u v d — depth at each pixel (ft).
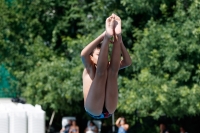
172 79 133.39
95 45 67.41
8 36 150.82
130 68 141.59
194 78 132.67
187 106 131.23
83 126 164.35
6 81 154.30
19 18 150.00
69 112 155.43
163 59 134.72
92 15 146.82
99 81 66.44
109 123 160.04
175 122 158.51
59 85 139.64
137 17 146.61
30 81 143.02
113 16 64.59
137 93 133.80
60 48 151.43
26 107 97.04
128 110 134.41
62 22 149.48
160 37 132.98
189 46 129.90
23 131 89.76
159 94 129.59
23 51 151.43
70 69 141.08
